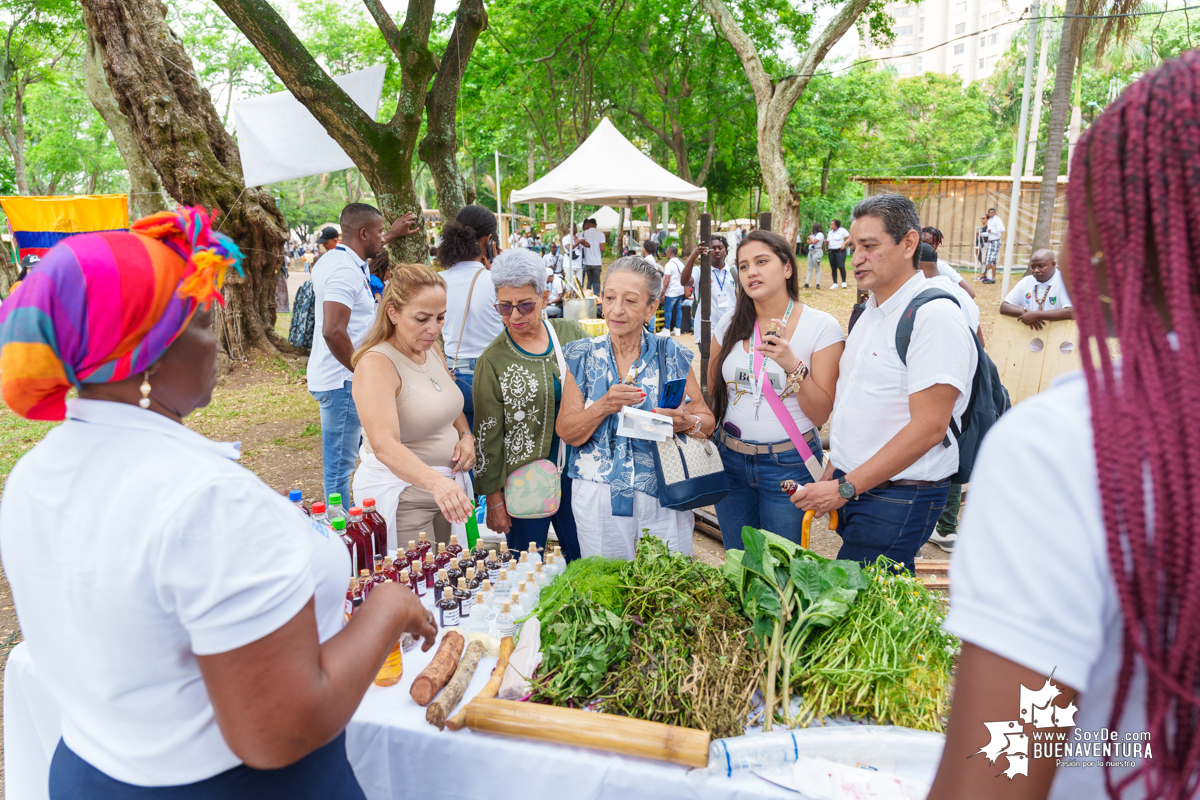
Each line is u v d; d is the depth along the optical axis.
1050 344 5.50
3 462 6.78
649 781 1.42
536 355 2.90
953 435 2.48
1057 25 17.66
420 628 1.28
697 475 2.64
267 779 1.06
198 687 0.99
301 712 0.96
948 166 40.88
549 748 1.49
